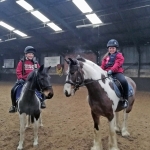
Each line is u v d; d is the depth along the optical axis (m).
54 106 7.14
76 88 2.75
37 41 17.28
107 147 3.29
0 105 7.07
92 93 2.92
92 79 2.89
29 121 4.31
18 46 19.64
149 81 13.52
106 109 2.91
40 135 3.85
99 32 13.44
